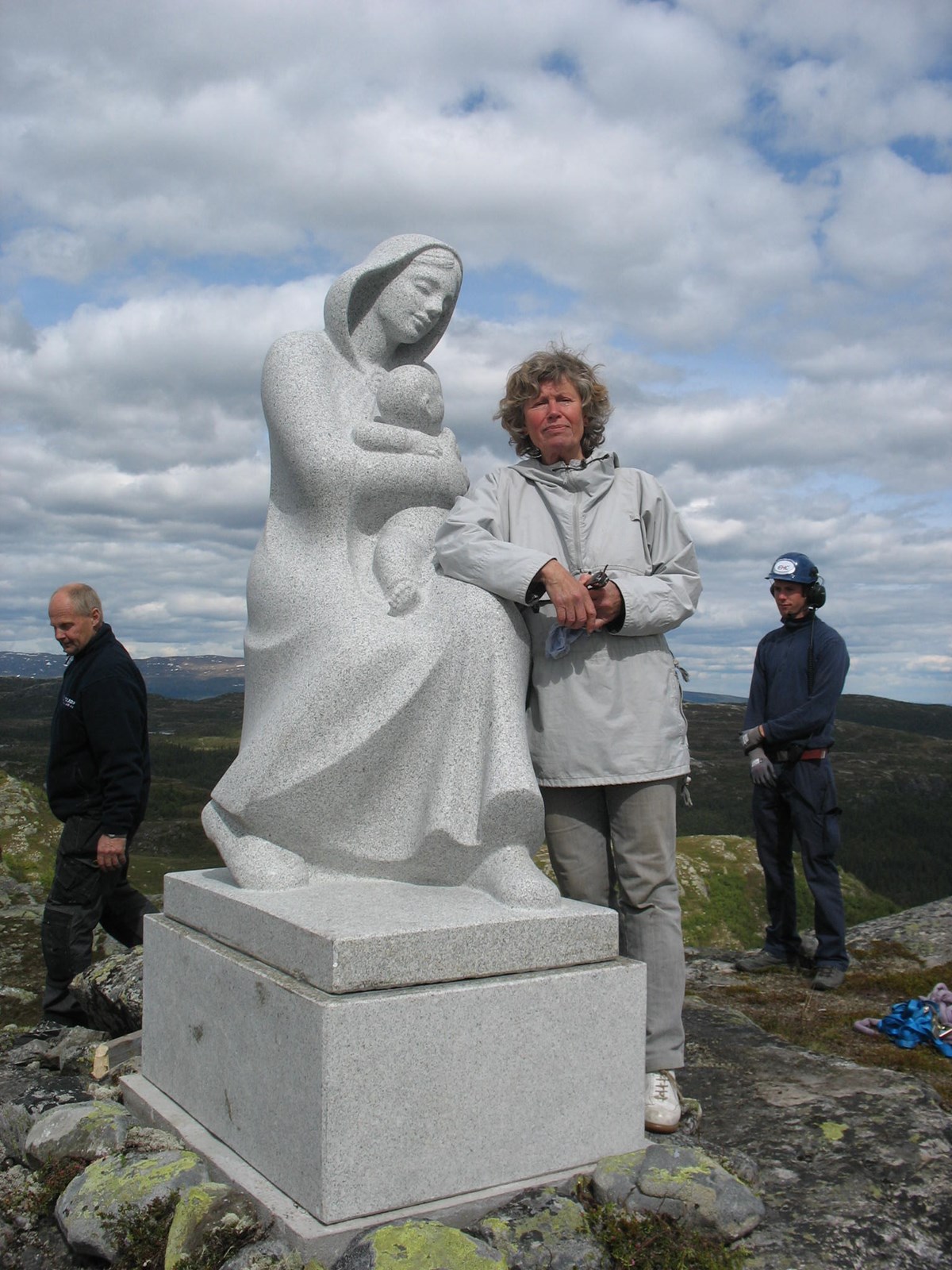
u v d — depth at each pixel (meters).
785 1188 2.44
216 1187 2.18
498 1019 2.21
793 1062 3.39
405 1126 2.09
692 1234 2.13
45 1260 2.25
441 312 3.49
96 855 4.02
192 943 2.64
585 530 2.77
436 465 3.09
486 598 2.70
